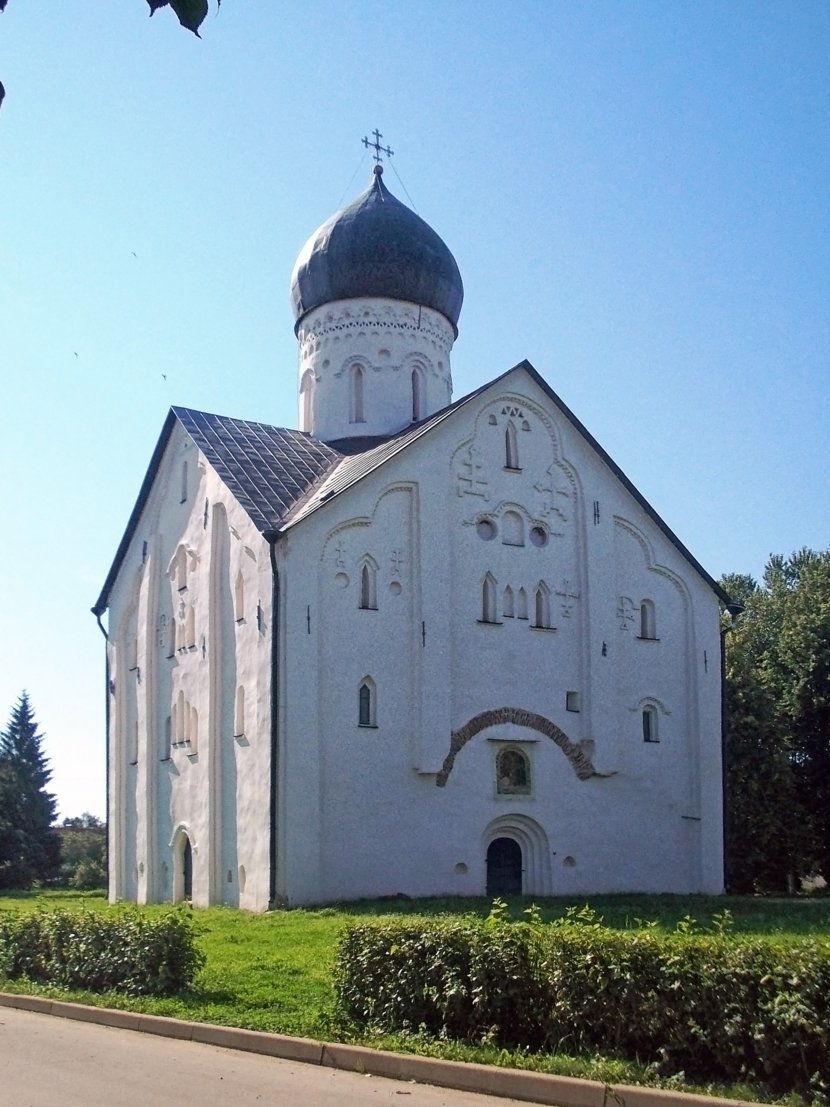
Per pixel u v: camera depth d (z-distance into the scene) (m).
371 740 31.73
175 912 17.58
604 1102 10.60
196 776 34.97
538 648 35.25
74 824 101.69
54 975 17.94
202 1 5.61
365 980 13.87
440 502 33.97
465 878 32.50
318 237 41.81
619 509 37.69
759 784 45.97
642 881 35.72
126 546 42.53
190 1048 13.66
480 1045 12.33
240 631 33.16
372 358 40.56
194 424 37.62
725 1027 10.89
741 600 67.88
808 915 27.09
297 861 29.88
